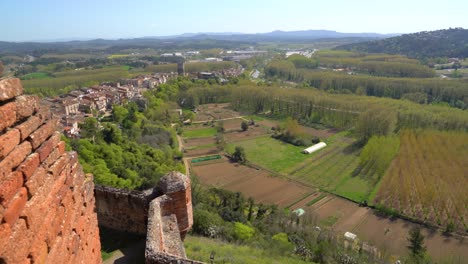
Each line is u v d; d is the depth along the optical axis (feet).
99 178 150.51
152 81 609.01
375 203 216.13
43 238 24.20
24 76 655.35
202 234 116.37
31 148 23.95
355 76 560.20
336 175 263.29
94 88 534.78
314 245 135.13
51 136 27.71
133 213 77.41
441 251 167.43
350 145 334.65
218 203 176.86
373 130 329.93
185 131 374.02
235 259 92.48
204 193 183.01
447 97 438.40
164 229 60.90
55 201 26.81
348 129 387.34
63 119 300.61
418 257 148.66
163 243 56.29
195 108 476.95
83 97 442.50
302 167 280.10
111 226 80.94
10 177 20.47
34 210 22.97
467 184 230.68
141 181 166.09
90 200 37.88
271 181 252.42
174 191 65.51
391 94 489.26
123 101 433.07
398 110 347.15
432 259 159.02
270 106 454.81
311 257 124.06
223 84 549.54
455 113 320.91
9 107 21.56
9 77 23.50
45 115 27.40
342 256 128.88
